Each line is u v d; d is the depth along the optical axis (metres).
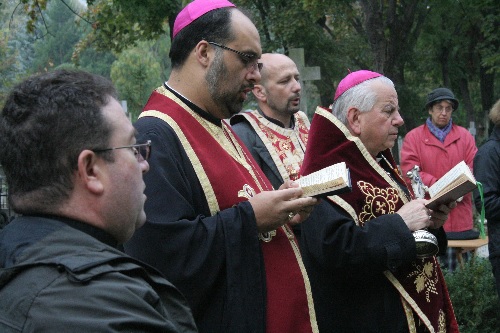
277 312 2.94
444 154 8.04
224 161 3.04
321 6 16.19
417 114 20.83
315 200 2.91
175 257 2.72
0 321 1.69
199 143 3.01
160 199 2.77
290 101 5.11
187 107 3.06
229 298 2.76
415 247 3.49
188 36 3.06
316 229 3.56
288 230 3.17
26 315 1.68
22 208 1.89
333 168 2.98
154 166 2.81
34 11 11.68
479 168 5.68
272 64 5.12
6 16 24.45
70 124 1.86
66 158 1.87
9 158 1.88
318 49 18.47
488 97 25.00
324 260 3.54
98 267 1.75
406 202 3.79
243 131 5.10
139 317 1.72
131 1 12.62
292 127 5.26
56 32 54.97
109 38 14.98
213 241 2.76
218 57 3.02
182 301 2.00
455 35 23.27
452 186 3.49
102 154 1.91
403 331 3.63
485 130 24.72
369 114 3.76
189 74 3.07
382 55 17.30
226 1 3.12
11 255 1.80
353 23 20.75
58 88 1.89
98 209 1.92
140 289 1.77
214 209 2.94
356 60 21.06
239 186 3.01
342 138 3.75
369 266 3.49
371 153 3.85
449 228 7.94
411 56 21.77
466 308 6.20
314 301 3.68
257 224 2.84
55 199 1.88
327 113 3.79
